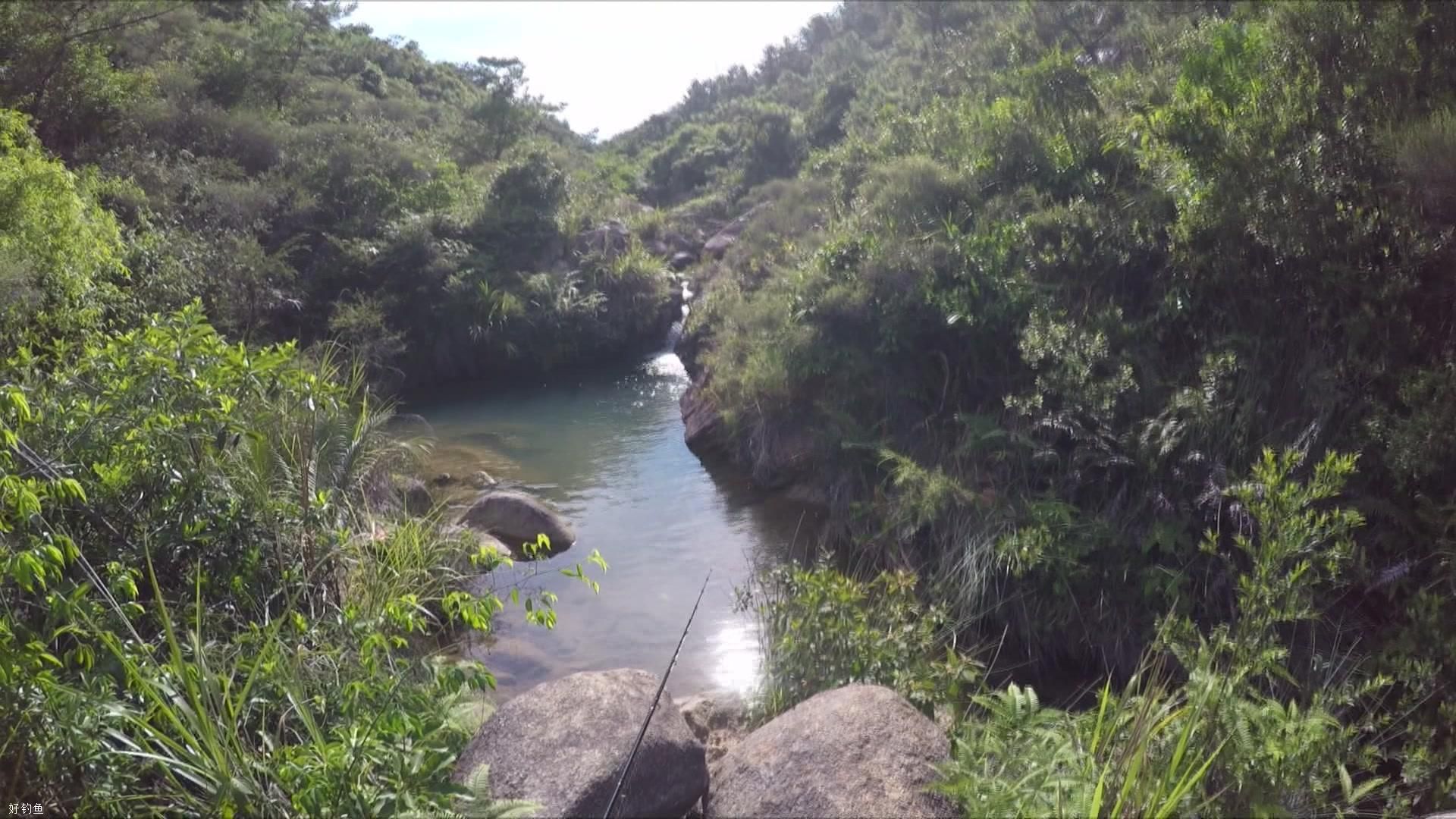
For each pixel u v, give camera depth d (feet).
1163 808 10.18
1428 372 16.48
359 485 22.08
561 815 11.14
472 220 60.95
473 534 22.95
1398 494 16.34
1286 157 20.45
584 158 129.29
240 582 14.85
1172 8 39.81
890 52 102.01
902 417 27.25
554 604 22.34
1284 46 24.64
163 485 14.88
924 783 11.71
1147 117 28.17
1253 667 12.55
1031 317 23.81
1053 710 13.38
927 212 30.73
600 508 29.50
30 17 47.09
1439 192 18.03
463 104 119.14
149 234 39.45
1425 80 20.88
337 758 10.44
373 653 13.51
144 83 53.36
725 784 12.58
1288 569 14.79
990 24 52.44
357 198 59.41
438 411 45.11
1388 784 12.57
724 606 22.12
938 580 21.17
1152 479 19.53
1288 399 19.08
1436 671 13.37
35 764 10.22
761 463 31.09
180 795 10.42
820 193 52.49
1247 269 20.44
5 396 12.88
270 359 17.66
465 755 12.46
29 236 24.76
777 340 31.91
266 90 76.07
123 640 12.71
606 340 56.54
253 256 47.32
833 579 18.92
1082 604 19.21
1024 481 22.07
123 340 16.12
